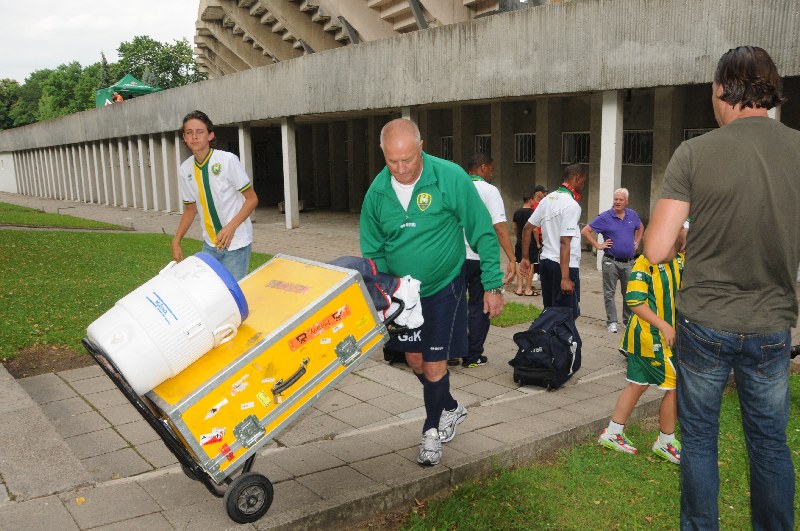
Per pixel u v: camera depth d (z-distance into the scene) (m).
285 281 3.44
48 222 24.28
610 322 8.19
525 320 8.63
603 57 12.52
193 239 19.53
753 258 2.46
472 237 3.75
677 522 3.49
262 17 28.72
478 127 21.33
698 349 2.60
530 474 3.99
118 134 36.59
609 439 4.44
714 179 2.47
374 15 24.05
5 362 6.38
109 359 2.74
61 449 3.80
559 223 6.55
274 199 34.72
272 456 4.06
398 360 6.21
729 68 2.58
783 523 2.63
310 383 3.09
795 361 6.73
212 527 3.09
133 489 3.47
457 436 4.45
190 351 2.79
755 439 2.63
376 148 27.25
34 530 3.03
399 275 3.71
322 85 20.08
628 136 17.06
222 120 25.83
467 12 20.80
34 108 121.69
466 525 3.38
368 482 3.67
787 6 10.07
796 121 13.65
